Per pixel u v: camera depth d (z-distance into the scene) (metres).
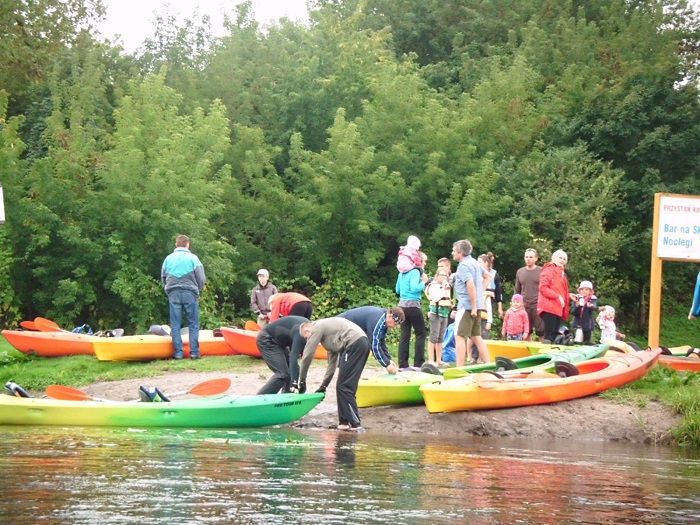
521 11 40.22
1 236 23.52
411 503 7.64
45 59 32.66
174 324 17.50
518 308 17.52
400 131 30.11
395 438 11.93
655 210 15.83
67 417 12.22
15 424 12.22
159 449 10.16
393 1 40.72
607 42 36.94
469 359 16.69
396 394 13.46
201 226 24.95
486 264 17.52
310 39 33.22
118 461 9.26
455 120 30.09
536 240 28.33
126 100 26.19
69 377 16.69
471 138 30.58
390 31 38.88
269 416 12.61
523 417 12.91
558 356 14.85
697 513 7.70
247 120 31.91
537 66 35.62
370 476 8.83
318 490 8.03
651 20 38.34
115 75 33.53
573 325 18.30
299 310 13.95
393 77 30.64
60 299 23.72
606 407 13.24
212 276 25.12
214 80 32.81
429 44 40.41
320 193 28.14
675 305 35.34
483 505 7.68
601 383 13.64
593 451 11.34
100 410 12.21
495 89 32.34
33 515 6.84
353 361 12.45
